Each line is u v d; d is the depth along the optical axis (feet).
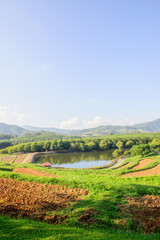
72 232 34.06
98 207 48.73
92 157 365.40
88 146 476.95
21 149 453.58
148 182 91.15
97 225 40.37
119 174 137.80
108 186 68.64
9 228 33.30
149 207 49.49
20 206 49.34
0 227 33.37
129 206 50.01
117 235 35.37
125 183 76.79
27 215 44.14
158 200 54.80
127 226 40.63
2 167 138.41
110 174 140.46
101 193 61.36
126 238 34.04
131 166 179.42
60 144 471.21
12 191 64.59
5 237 29.58
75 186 71.92
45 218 43.11
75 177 95.66
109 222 42.06
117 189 65.16
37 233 32.01
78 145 479.82
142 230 39.27
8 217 41.93
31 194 61.00
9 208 47.09
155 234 36.73
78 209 47.75
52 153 455.22
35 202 52.90
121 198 56.49
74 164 288.51
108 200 54.03
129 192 61.93
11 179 88.12
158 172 135.85
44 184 77.30
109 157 357.20
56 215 44.68
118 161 265.54
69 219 42.45
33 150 458.09
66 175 107.34
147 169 151.12
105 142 483.92
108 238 32.22
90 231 36.09
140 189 63.57
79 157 371.15
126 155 310.65
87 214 44.50
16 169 135.74
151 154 261.03
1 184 75.92
